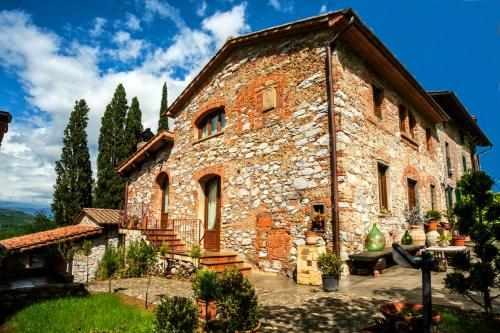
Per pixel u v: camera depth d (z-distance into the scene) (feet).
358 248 23.47
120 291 24.03
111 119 73.36
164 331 12.05
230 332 12.57
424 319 9.87
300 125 25.66
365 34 24.43
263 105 28.73
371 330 12.31
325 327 13.32
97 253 41.70
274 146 27.25
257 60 30.27
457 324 12.85
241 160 29.96
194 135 36.45
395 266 26.30
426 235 30.27
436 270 23.91
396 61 28.12
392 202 29.14
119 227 41.65
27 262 40.32
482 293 15.19
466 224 14.44
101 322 15.90
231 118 31.89
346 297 17.54
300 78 26.43
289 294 19.11
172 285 25.36
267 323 14.12
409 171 33.35
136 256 32.83
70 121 70.64
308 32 26.55
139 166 47.80
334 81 24.08
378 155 27.84
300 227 24.26
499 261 13.16
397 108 32.71
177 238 35.60
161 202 42.60
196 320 12.72
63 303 19.77
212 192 34.12
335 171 22.80
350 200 23.07
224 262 26.27
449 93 40.91
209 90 35.27
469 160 57.57
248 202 28.53
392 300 16.57
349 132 24.25
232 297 12.92
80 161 69.26
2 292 19.79
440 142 44.55
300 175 24.98
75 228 43.91
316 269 21.42
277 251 25.38
